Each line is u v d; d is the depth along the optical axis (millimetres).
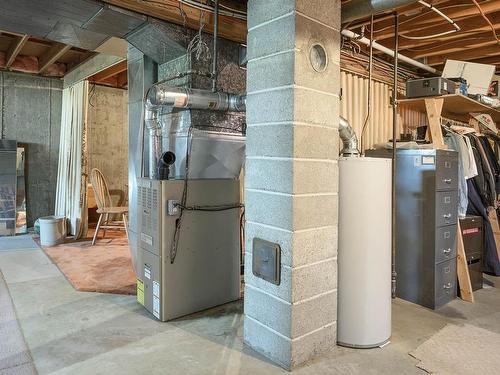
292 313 2166
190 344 2459
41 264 4223
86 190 5645
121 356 2289
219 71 3156
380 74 4281
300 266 2191
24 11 2592
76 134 5660
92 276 3801
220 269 3154
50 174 6270
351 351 2395
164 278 2799
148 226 2930
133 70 3557
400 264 3348
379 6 2355
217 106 2924
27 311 2947
